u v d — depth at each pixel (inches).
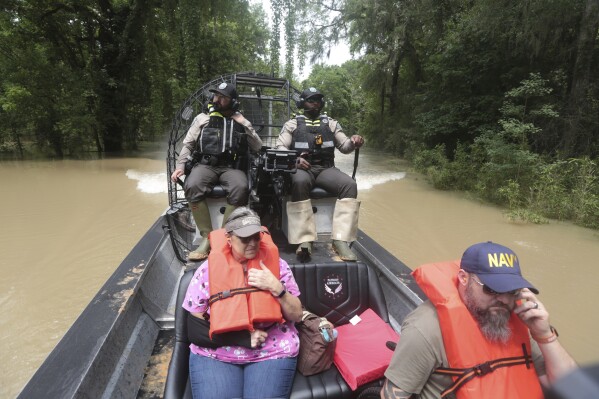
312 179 152.8
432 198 415.8
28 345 157.5
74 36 724.7
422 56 773.9
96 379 75.5
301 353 88.4
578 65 406.9
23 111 633.6
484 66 499.2
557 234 295.6
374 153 845.8
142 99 802.2
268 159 134.8
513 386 61.9
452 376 63.9
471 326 63.9
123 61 741.3
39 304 186.1
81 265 226.1
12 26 640.4
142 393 89.1
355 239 151.3
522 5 409.1
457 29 536.7
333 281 110.1
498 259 63.0
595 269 229.6
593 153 400.8
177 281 139.3
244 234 81.9
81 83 673.0
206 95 181.0
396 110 911.7
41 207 340.2
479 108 536.1
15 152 716.7
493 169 398.9
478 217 338.6
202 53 772.0
